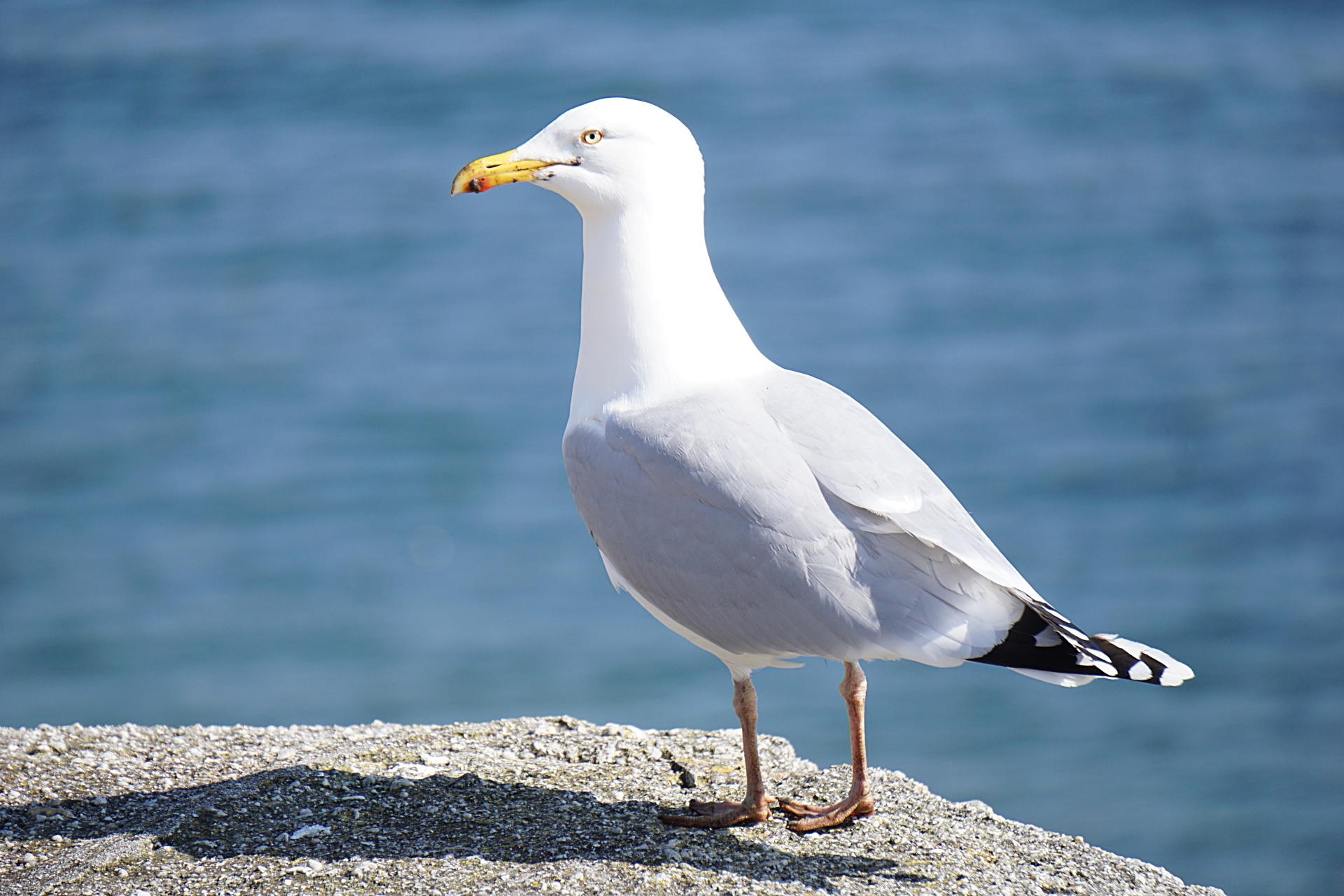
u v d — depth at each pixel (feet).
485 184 22.43
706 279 22.89
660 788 24.13
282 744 26.04
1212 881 45.16
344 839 21.75
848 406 21.86
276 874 20.61
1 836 21.95
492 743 26.12
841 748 52.31
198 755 25.38
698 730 28.37
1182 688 57.47
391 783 23.77
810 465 20.88
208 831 22.00
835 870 21.08
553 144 22.40
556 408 89.61
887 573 20.38
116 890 20.24
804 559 20.39
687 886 20.26
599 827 22.30
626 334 22.39
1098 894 21.01
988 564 20.11
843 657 20.66
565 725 27.12
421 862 20.98
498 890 20.13
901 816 23.29
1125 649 20.18
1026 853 22.30
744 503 20.66
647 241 22.34
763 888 20.25
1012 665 20.03
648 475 21.52
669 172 22.35
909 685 58.29
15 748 25.46
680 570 21.22
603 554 22.62
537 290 111.14
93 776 24.25
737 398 21.83
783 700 56.08
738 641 21.17
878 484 20.58
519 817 22.65
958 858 21.77
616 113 22.22
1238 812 49.14
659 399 22.15
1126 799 50.16
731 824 22.47
